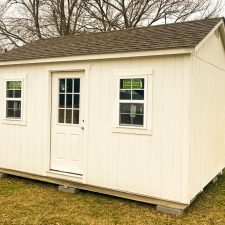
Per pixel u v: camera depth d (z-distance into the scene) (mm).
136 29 7570
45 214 5172
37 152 6941
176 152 5180
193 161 5355
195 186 5520
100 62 6023
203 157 6031
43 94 6824
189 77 5059
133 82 5648
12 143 7395
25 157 7148
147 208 5492
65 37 8859
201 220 5004
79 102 6418
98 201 5844
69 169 6578
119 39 6746
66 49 6871
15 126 7336
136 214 5215
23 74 7125
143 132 5504
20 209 5391
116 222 4883
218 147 7430
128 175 5703
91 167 6148
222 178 7773
